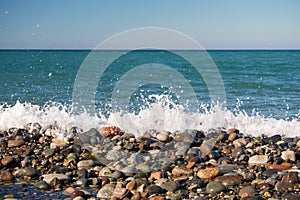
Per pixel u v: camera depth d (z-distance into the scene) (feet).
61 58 62.18
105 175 6.28
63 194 5.66
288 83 21.76
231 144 7.95
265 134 8.95
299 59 54.54
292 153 7.02
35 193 5.68
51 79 24.07
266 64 40.78
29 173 6.22
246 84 21.21
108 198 5.57
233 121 9.68
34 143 7.91
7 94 16.25
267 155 7.18
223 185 5.75
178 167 6.49
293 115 11.98
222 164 6.75
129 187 5.79
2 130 8.80
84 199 5.44
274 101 14.99
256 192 5.60
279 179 6.02
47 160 6.77
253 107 13.51
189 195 5.63
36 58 62.13
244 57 64.39
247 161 6.98
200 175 6.22
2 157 7.06
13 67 37.40
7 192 5.70
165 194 5.66
